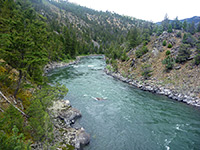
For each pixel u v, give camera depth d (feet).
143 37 245.86
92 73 189.16
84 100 97.86
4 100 48.88
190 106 96.68
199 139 61.57
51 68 203.82
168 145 57.11
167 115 82.89
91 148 52.34
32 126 40.70
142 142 58.23
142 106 94.68
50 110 63.93
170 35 198.59
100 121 72.69
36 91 56.03
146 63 173.27
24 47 52.54
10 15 103.04
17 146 23.21
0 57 50.70
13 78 67.26
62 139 51.70
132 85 144.87
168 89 120.88
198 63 126.21
